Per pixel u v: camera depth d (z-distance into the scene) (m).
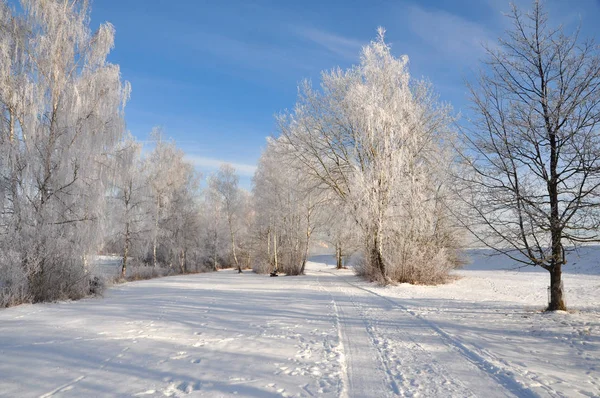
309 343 7.21
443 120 22.36
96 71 15.48
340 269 47.22
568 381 5.00
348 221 22.86
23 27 13.63
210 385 4.83
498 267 38.78
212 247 50.78
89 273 14.88
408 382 4.97
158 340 7.40
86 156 14.26
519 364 5.80
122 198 27.45
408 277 21.16
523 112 9.89
